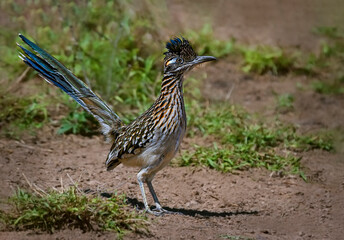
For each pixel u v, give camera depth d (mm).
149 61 16828
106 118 10984
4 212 9266
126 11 17875
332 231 10062
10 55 17094
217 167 12805
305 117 17047
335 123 16641
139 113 15289
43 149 13180
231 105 16594
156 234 9305
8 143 13227
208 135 14789
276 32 23594
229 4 26703
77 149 13445
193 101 16328
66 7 17797
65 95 14992
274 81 19797
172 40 10094
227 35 22500
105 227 9148
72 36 17266
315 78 20344
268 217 10609
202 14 24438
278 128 15555
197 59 10000
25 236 8797
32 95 15352
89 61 16297
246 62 20359
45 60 11094
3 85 15438
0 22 19250
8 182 11016
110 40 16578
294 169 13023
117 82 16312
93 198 9758
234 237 9383
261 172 12953
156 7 20062
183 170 12727
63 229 9078
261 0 27984
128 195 11211
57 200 9406
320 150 14750
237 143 14102
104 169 12367
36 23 18688
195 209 10844
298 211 10992
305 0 28438
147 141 9953
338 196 11859
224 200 11344
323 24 24938
